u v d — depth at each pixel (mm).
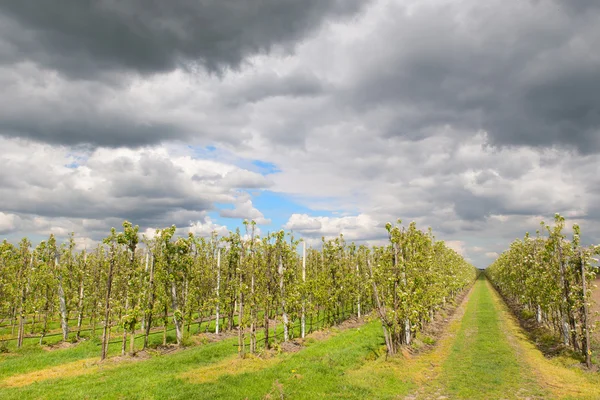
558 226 25266
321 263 42094
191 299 34375
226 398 15266
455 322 39312
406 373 19734
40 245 34188
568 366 21094
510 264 47469
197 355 24328
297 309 31875
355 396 15664
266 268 27531
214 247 43094
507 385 17641
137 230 28688
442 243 45844
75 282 37469
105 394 15984
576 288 22391
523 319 40781
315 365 19906
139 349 28969
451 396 16391
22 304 31016
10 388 18062
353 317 43562
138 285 31062
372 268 27906
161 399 15250
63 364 24812
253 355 23547
